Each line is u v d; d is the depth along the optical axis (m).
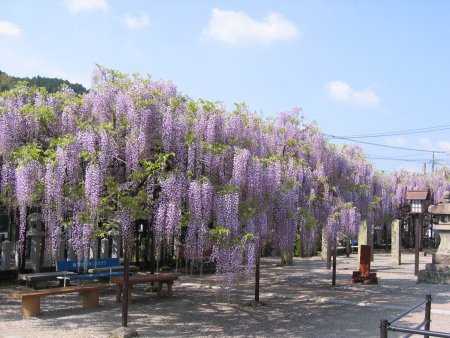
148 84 9.66
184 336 8.92
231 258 9.30
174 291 14.12
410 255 31.62
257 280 12.24
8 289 13.70
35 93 10.75
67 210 9.39
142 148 8.81
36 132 10.12
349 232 15.04
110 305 11.87
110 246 17.59
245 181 9.97
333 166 15.05
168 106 9.27
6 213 14.75
